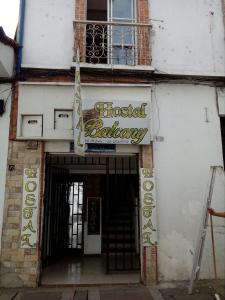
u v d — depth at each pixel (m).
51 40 7.14
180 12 7.65
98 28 7.40
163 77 7.18
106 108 6.75
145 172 6.71
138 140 6.70
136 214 9.48
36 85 6.75
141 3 7.55
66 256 9.69
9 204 6.39
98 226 10.13
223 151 7.29
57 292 5.94
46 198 7.18
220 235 6.73
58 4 7.35
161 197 6.73
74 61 6.91
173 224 6.66
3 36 6.38
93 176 10.54
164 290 6.02
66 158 8.92
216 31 7.65
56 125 6.71
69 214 10.42
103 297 5.70
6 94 6.78
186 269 6.54
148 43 7.27
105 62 7.46
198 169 6.91
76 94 6.19
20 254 6.24
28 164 6.56
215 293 5.79
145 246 6.46
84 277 6.97
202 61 7.42
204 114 7.16
